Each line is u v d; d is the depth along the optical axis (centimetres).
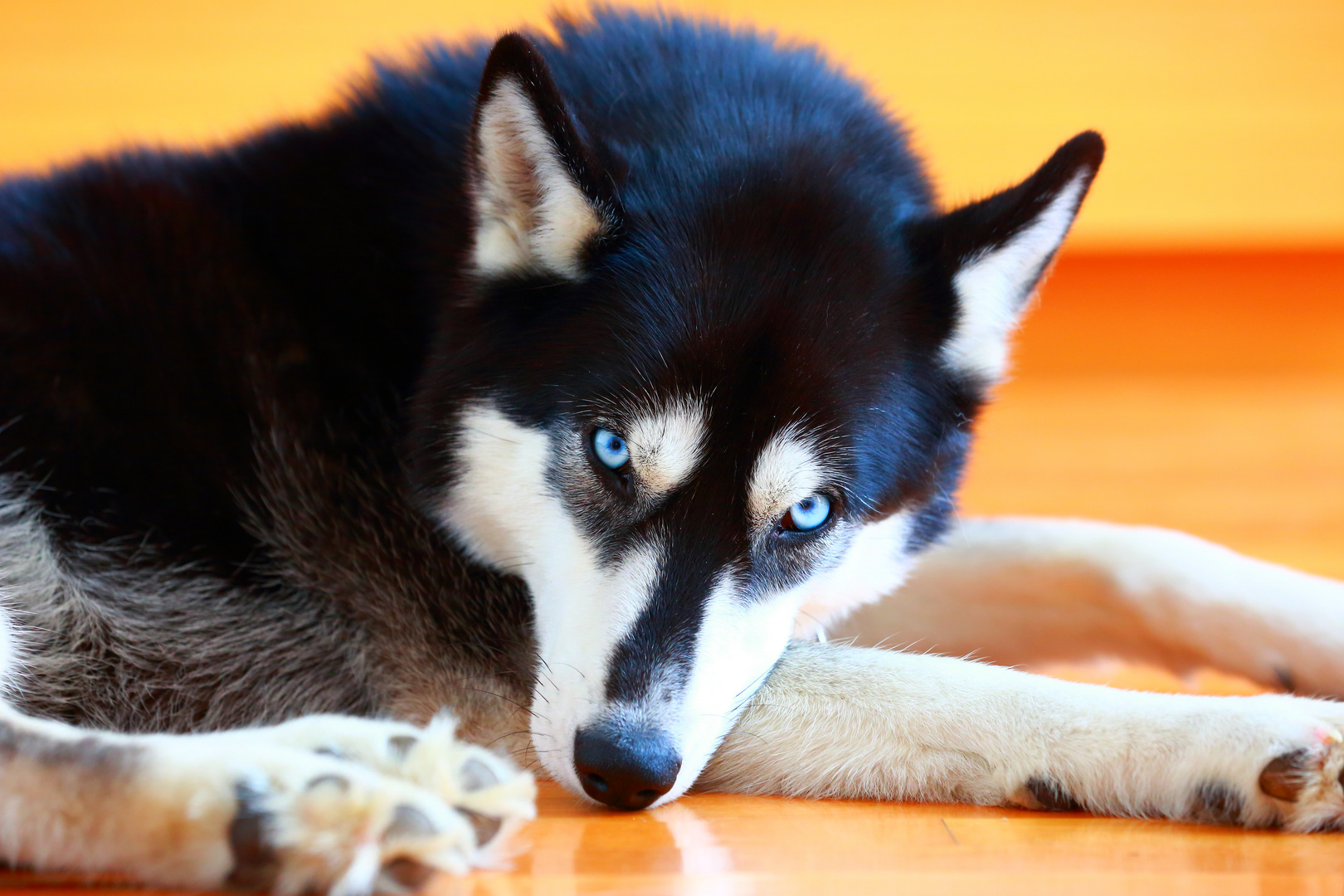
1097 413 575
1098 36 618
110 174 237
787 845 180
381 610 230
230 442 226
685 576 196
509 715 223
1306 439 545
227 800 148
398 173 237
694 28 263
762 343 201
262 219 235
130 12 562
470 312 219
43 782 154
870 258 218
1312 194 632
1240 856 175
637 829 187
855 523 215
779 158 225
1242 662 231
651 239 211
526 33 257
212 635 222
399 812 146
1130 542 251
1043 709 203
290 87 575
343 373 233
